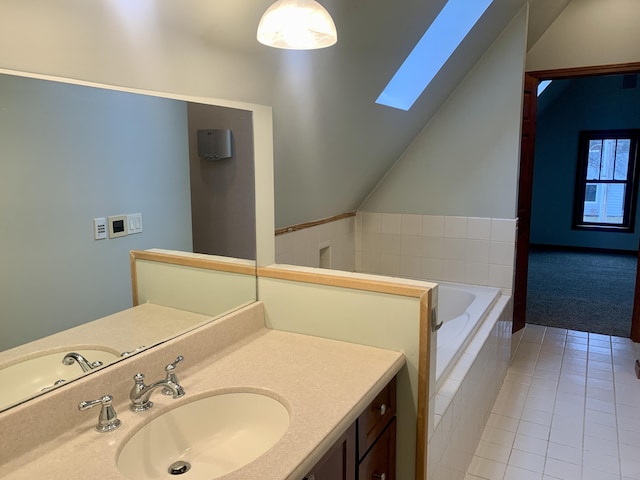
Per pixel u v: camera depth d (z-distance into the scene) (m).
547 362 3.54
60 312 1.18
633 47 3.61
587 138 7.10
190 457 1.27
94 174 1.26
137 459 1.15
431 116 3.49
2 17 0.97
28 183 1.11
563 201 7.41
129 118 1.34
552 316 4.50
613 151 7.05
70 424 1.13
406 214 3.71
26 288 1.11
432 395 1.64
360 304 1.61
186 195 1.54
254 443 1.30
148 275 1.44
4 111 1.04
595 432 2.66
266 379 1.39
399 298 1.55
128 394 1.27
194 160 1.56
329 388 1.33
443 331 2.62
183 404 1.28
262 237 1.83
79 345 1.23
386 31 2.03
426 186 3.62
